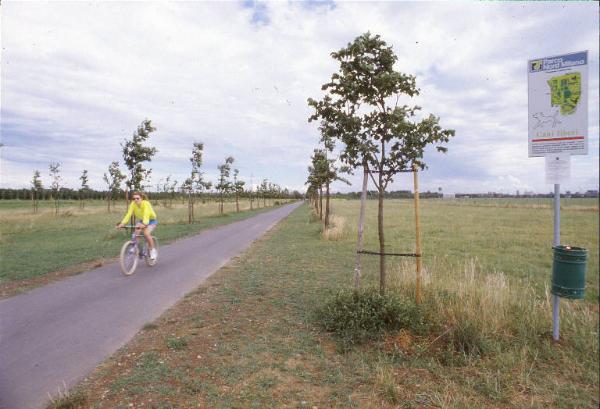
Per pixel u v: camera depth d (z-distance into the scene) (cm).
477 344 453
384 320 502
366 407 324
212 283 780
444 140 528
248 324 526
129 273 865
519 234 1978
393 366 404
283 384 357
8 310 587
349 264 1017
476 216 3738
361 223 568
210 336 479
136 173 1819
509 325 530
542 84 505
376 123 547
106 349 435
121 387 344
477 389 368
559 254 486
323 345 455
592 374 407
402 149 529
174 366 390
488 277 675
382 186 562
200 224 2444
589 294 795
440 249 1395
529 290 784
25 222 2292
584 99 476
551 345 486
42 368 386
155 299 654
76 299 653
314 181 2392
